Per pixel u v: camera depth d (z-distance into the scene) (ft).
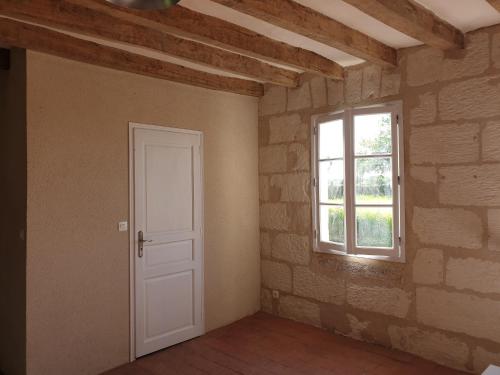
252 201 14.71
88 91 10.46
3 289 10.76
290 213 13.97
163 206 12.03
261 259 14.93
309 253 13.47
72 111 10.17
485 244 9.95
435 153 10.69
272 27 9.58
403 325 11.35
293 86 13.57
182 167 12.53
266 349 11.76
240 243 14.32
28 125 9.44
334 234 12.71
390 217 11.46
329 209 12.85
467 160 10.19
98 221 10.64
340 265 12.64
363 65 12.07
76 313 10.21
